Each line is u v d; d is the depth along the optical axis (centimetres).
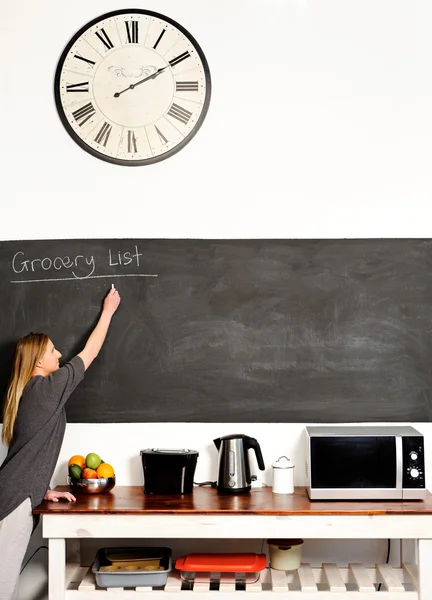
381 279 348
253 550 339
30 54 353
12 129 353
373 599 295
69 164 352
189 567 303
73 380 313
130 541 341
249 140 350
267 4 351
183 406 346
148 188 350
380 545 338
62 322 349
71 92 353
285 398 345
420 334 346
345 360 346
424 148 349
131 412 346
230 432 344
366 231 349
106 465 326
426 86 349
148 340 348
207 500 310
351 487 306
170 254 350
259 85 351
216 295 349
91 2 353
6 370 349
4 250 351
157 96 352
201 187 350
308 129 350
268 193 350
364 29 351
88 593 296
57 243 351
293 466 326
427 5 349
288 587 307
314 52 351
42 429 303
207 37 352
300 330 347
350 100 350
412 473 304
